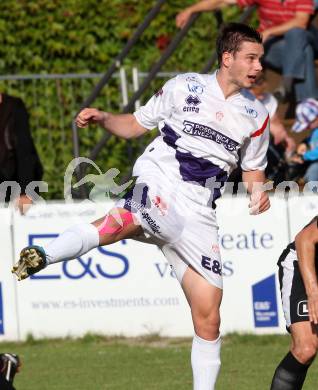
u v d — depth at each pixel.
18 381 29.80
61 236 22.98
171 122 24.22
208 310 24.08
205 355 24.14
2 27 51.19
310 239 22.83
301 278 23.44
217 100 23.94
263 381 28.94
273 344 34.12
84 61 51.16
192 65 49.97
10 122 35.28
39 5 51.06
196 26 50.00
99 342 35.38
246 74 23.64
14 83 46.28
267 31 39.72
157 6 41.22
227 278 35.25
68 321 35.97
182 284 24.47
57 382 29.53
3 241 35.91
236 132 24.05
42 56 51.12
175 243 24.14
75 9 50.94
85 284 35.81
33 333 36.03
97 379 29.77
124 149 45.00
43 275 35.94
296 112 38.19
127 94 44.03
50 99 45.91
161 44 50.56
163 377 29.77
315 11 40.59
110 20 51.00
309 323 23.17
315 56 40.91
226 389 28.16
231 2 40.50
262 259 35.16
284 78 39.81
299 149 37.09
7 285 36.03
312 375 29.59
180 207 23.94
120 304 35.72
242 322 35.31
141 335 35.69
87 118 24.55
